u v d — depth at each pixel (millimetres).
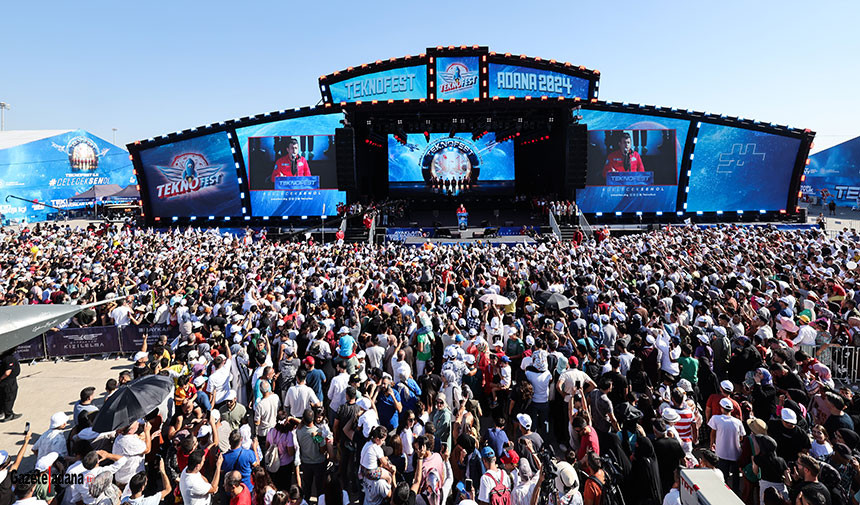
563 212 32594
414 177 40656
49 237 28188
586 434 6320
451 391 7848
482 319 10930
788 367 8180
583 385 7848
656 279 14430
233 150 35719
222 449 6715
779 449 6438
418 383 9234
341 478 7301
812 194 56500
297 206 36219
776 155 35375
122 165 59344
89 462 5699
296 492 5402
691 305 11562
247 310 11812
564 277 14719
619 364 8727
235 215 36500
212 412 6629
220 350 9609
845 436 6016
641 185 35469
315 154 35719
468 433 6500
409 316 11086
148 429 7176
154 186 36344
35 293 14375
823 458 6051
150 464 7617
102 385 11914
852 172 52875
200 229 32812
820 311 11180
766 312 10250
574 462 5758
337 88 35000
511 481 5652
